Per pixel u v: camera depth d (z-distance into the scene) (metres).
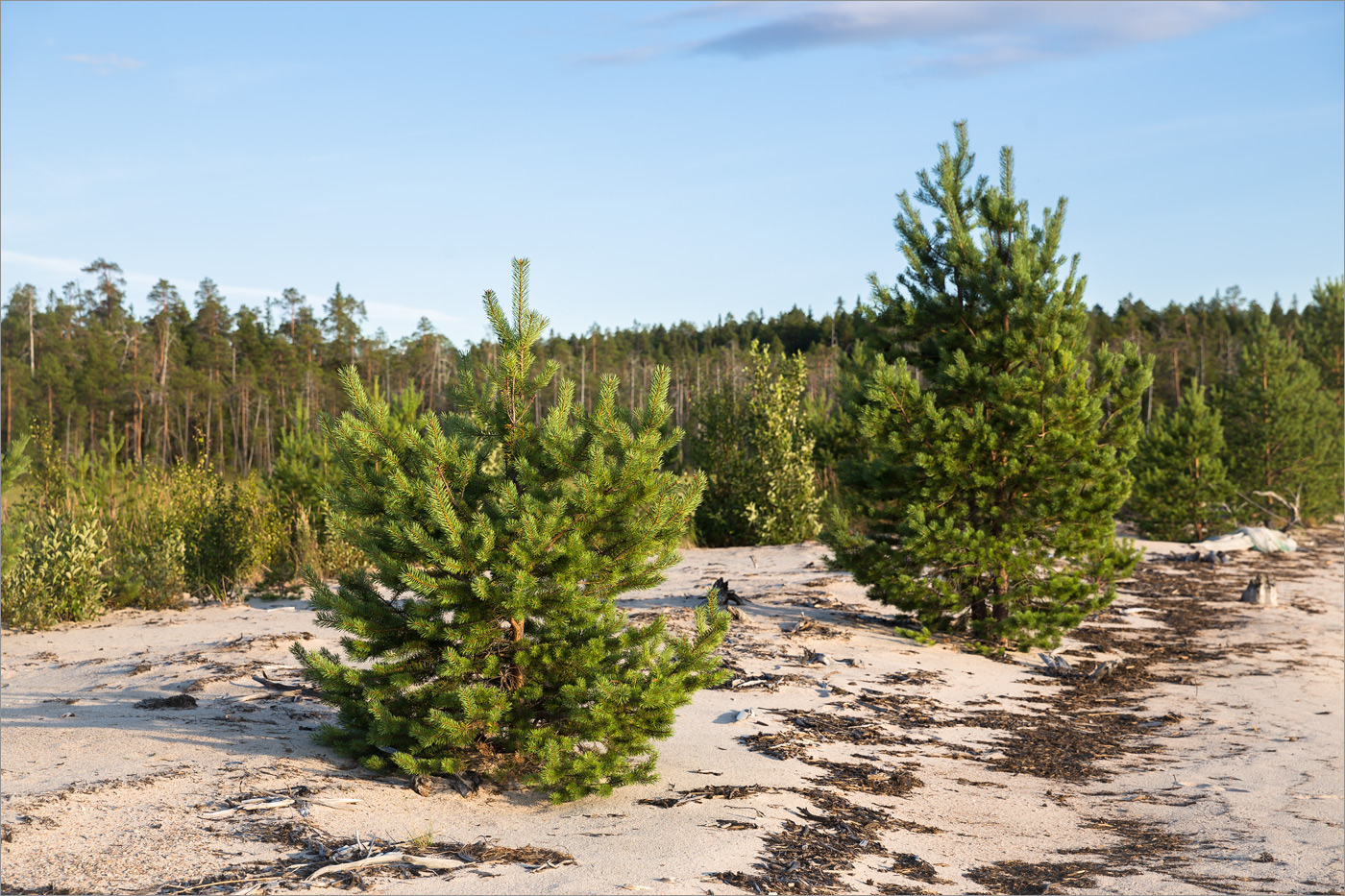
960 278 13.86
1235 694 11.61
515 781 6.54
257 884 4.42
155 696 8.67
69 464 19.27
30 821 4.99
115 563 15.88
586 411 6.97
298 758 6.59
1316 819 7.20
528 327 6.78
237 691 8.92
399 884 4.57
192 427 83.19
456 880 4.70
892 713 9.85
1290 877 5.87
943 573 14.10
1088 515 13.11
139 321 91.56
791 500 24.23
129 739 6.75
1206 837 6.75
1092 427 13.39
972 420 13.05
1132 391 13.34
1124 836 6.78
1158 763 8.81
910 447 13.47
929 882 5.45
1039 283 13.39
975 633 13.92
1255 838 6.71
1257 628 16.02
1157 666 13.21
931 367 14.53
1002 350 13.41
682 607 14.68
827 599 16.22
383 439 6.54
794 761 7.81
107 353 83.19
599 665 6.52
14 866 4.45
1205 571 22.34
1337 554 26.42
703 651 6.60
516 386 6.82
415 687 6.97
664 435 6.96
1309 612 17.59
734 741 8.29
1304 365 36.97
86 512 17.36
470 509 6.62
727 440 25.17
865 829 6.27
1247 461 34.75
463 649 6.35
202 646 11.23
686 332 144.00
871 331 14.77
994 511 13.50
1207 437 30.28
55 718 7.52
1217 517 30.30
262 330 111.06
